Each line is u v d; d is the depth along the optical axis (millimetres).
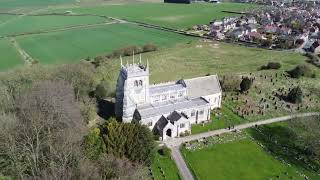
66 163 97188
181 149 134375
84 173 93250
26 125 115688
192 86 161125
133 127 117812
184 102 154125
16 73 163875
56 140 110750
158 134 142250
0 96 138250
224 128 150625
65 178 90938
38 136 109125
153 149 120625
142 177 105688
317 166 126688
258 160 129250
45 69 171750
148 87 147500
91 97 169000
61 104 126312
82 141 112125
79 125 125312
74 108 133000
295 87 188250
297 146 138000
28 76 160625
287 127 151875
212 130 148875
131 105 145125
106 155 105312
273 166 126062
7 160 107500
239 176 120250
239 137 143875
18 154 106125
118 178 93938
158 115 142750
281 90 189125
